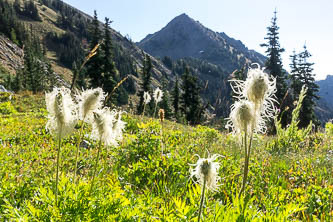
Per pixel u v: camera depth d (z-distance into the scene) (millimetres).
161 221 2713
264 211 3555
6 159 5195
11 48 94750
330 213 3436
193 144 7273
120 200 2854
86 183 3471
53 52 139875
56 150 6477
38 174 4570
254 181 4676
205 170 2225
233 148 6688
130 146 5848
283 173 5332
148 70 52406
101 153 6281
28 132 8531
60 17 178875
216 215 2637
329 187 4203
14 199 3160
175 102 59219
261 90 2701
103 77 40906
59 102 2617
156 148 5957
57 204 2641
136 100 105188
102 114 2979
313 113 40094
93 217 2625
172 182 4227
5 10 123000
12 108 16469
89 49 42219
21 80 56969
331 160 6602
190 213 2740
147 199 3344
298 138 9484
